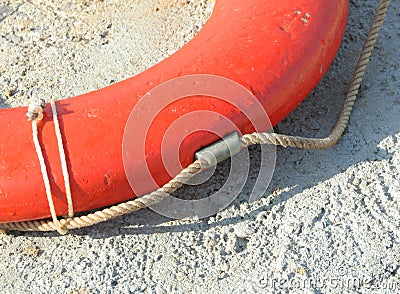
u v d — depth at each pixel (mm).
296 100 1423
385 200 1413
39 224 1376
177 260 1377
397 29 1624
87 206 1356
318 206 1413
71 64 1624
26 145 1317
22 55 1645
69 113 1340
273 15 1425
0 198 1317
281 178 1445
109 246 1393
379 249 1370
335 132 1461
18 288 1365
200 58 1388
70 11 1705
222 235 1398
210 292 1352
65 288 1360
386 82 1545
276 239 1389
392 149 1460
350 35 1625
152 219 1417
